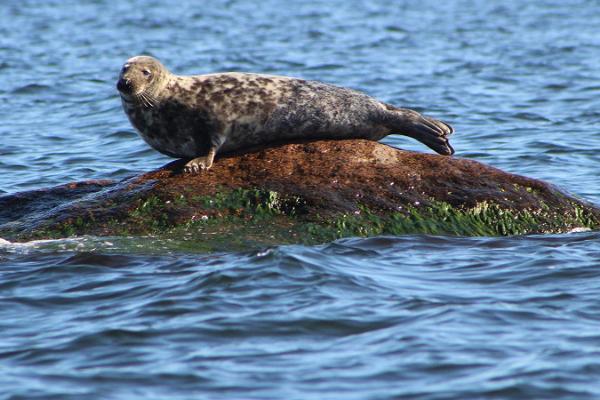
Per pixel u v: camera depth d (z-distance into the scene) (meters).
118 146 57.66
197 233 35.75
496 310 27.72
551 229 37.84
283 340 25.69
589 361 24.00
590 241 35.97
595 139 58.41
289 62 95.19
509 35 118.25
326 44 110.44
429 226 36.84
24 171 51.59
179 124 39.38
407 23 133.38
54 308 28.73
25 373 23.95
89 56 99.69
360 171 38.16
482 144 57.56
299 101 39.75
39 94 76.62
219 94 39.44
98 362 24.53
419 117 40.34
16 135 61.16
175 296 29.00
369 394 22.42
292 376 23.48
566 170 50.66
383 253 34.06
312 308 27.78
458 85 80.38
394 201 37.34
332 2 165.50
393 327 26.44
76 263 33.03
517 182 38.88
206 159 38.66
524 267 32.16
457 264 32.78
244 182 37.69
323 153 38.88
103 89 78.69
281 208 36.84
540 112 67.94
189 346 25.39
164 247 34.56
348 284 29.94
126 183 38.72
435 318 27.06
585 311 27.69
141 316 27.52
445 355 24.45
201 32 123.62
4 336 26.53
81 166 52.66
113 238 35.41
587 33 118.56
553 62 93.38
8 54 99.88
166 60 96.94
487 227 37.34
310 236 35.78
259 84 39.97
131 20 137.00
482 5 159.25
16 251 34.66
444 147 40.09
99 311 28.22
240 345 25.41
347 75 86.56
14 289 30.50
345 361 24.28
